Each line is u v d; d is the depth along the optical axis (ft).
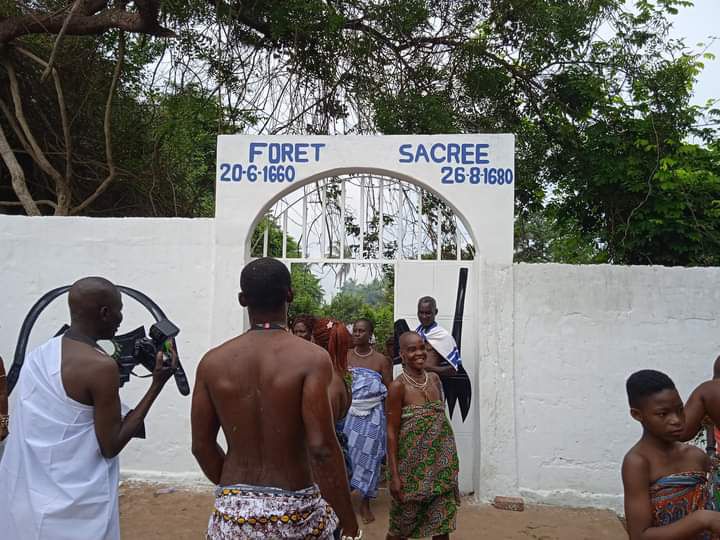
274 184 19.92
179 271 20.02
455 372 18.86
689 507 7.98
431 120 30.60
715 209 29.60
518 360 19.13
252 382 7.56
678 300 19.13
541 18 32.07
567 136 34.01
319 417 7.35
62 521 8.40
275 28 30.14
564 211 36.11
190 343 19.80
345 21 31.07
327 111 32.68
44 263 20.15
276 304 7.99
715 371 10.84
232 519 7.28
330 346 14.70
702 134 33.06
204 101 31.50
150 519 16.65
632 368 19.06
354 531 7.85
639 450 8.29
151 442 19.58
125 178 34.24
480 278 19.31
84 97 32.50
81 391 8.63
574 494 18.69
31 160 32.04
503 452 18.75
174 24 29.37
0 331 19.90
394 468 12.64
